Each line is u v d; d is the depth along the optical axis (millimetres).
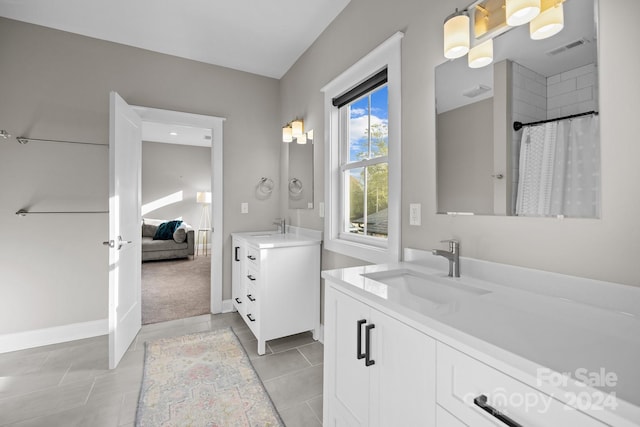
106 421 1492
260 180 3229
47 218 2381
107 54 2576
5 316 2260
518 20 1016
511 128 1120
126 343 2217
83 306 2482
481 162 1229
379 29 1826
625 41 842
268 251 2215
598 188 897
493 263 1174
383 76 1821
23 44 2312
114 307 1985
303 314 2367
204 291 3762
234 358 2109
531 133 1058
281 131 3293
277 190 3322
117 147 2057
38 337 2332
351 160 2252
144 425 1456
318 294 2434
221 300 3018
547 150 1014
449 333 747
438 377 787
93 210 2520
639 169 817
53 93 2396
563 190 975
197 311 3057
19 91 2301
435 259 1427
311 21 2338
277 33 2490
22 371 1947
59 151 2418
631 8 832
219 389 1746
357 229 2197
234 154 3102
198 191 7316
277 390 1752
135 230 2457
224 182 3051
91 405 1609
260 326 2180
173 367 1981
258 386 1780
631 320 803
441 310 866
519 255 1101
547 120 1012
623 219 847
